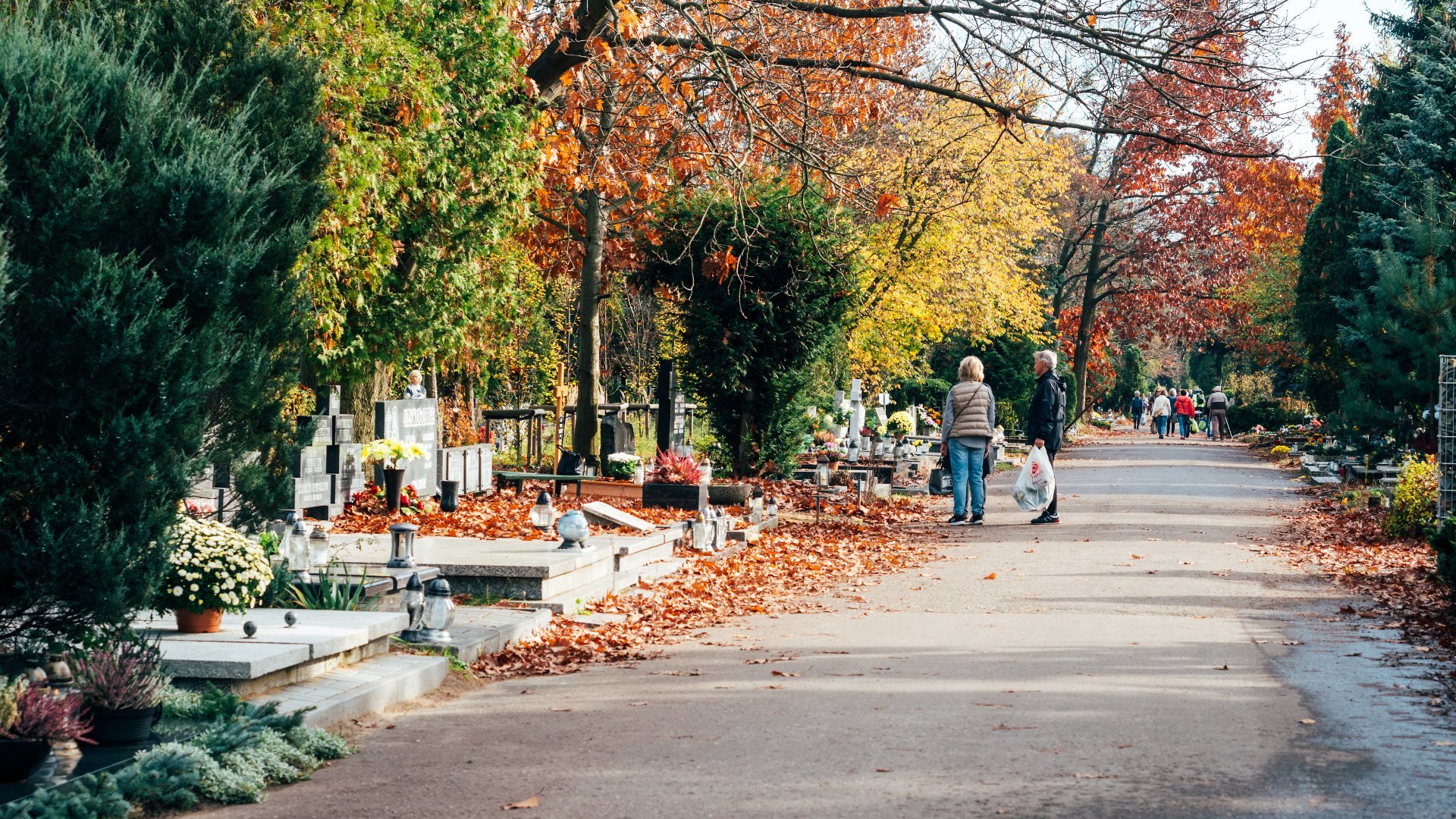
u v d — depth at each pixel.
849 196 21.38
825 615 12.12
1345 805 5.84
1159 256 57.47
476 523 16.31
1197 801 5.90
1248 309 55.34
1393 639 10.41
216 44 8.91
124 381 7.09
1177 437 59.56
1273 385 62.66
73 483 7.07
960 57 19.75
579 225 27.16
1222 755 6.73
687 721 7.71
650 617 11.98
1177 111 20.58
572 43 19.47
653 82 19.25
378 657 8.99
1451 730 7.35
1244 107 20.23
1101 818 5.64
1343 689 8.49
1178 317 60.56
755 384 25.42
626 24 17.59
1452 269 24.98
